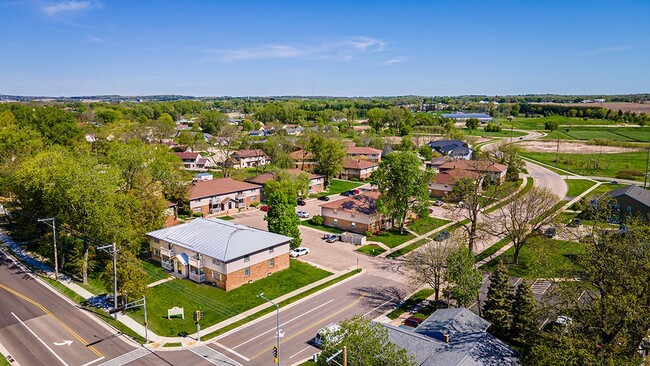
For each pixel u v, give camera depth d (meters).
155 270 58.16
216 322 45.28
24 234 66.19
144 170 70.69
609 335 30.91
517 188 100.62
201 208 85.19
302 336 42.66
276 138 147.50
